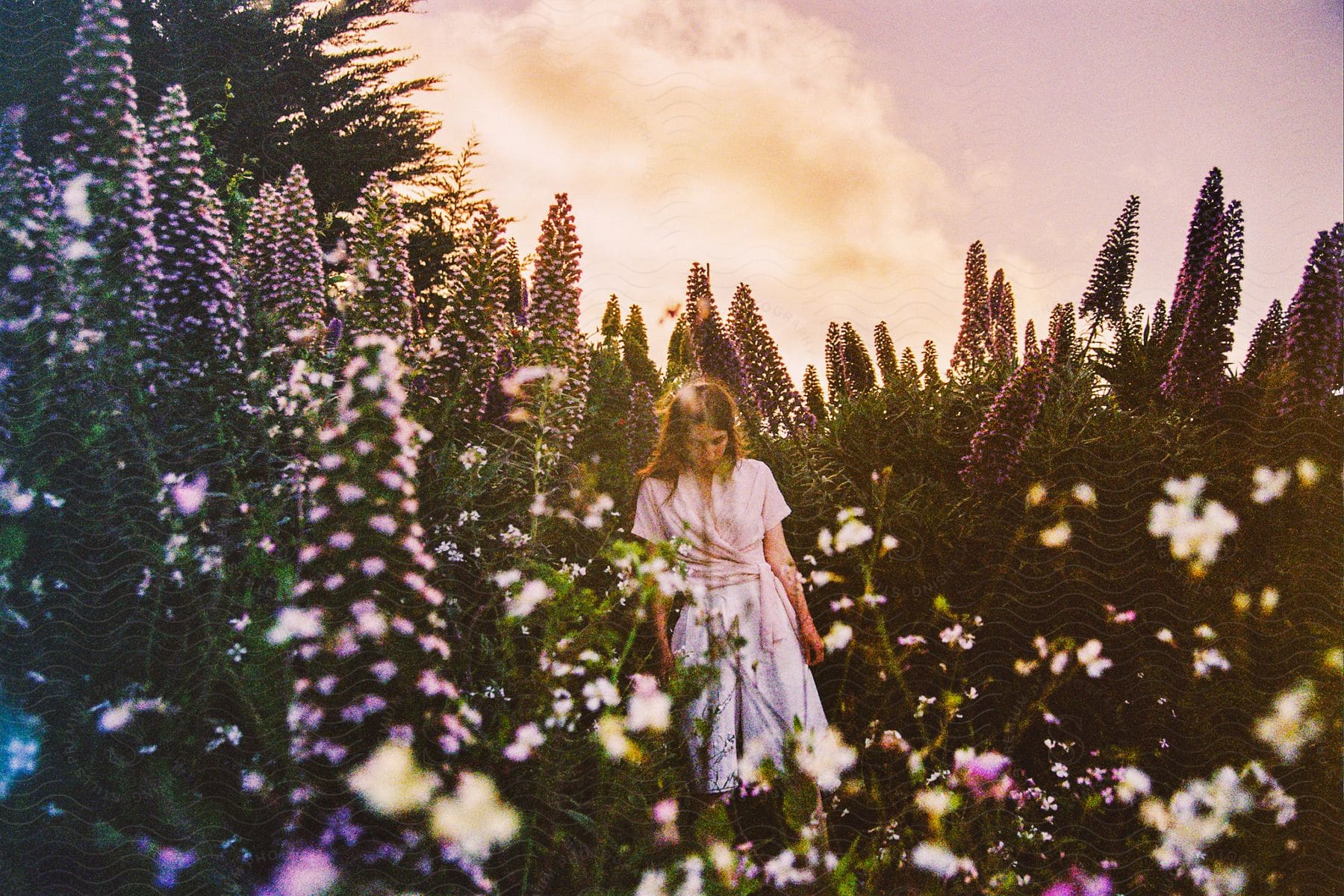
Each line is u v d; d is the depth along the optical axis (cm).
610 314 383
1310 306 279
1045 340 357
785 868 147
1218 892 180
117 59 246
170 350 250
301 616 163
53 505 178
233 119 452
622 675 198
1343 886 186
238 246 306
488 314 309
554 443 246
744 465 249
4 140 232
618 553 178
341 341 264
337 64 586
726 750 187
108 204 230
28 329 199
